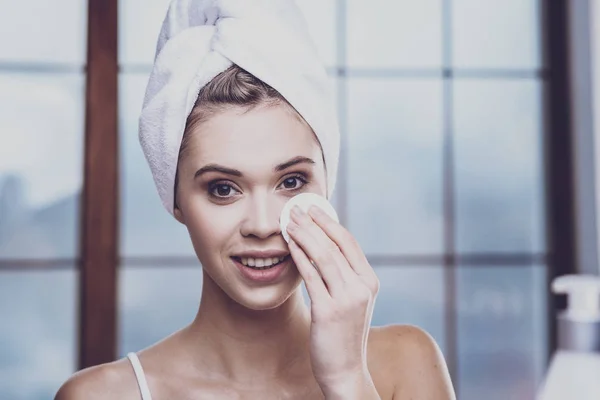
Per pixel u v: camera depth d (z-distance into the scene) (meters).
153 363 0.79
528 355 2.24
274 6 0.72
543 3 2.24
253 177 0.68
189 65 0.70
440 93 2.21
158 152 0.72
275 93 0.68
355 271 0.69
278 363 0.77
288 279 0.70
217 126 0.68
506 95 2.23
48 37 2.12
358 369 0.69
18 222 2.12
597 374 1.23
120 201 2.14
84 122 2.13
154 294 2.15
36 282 2.12
